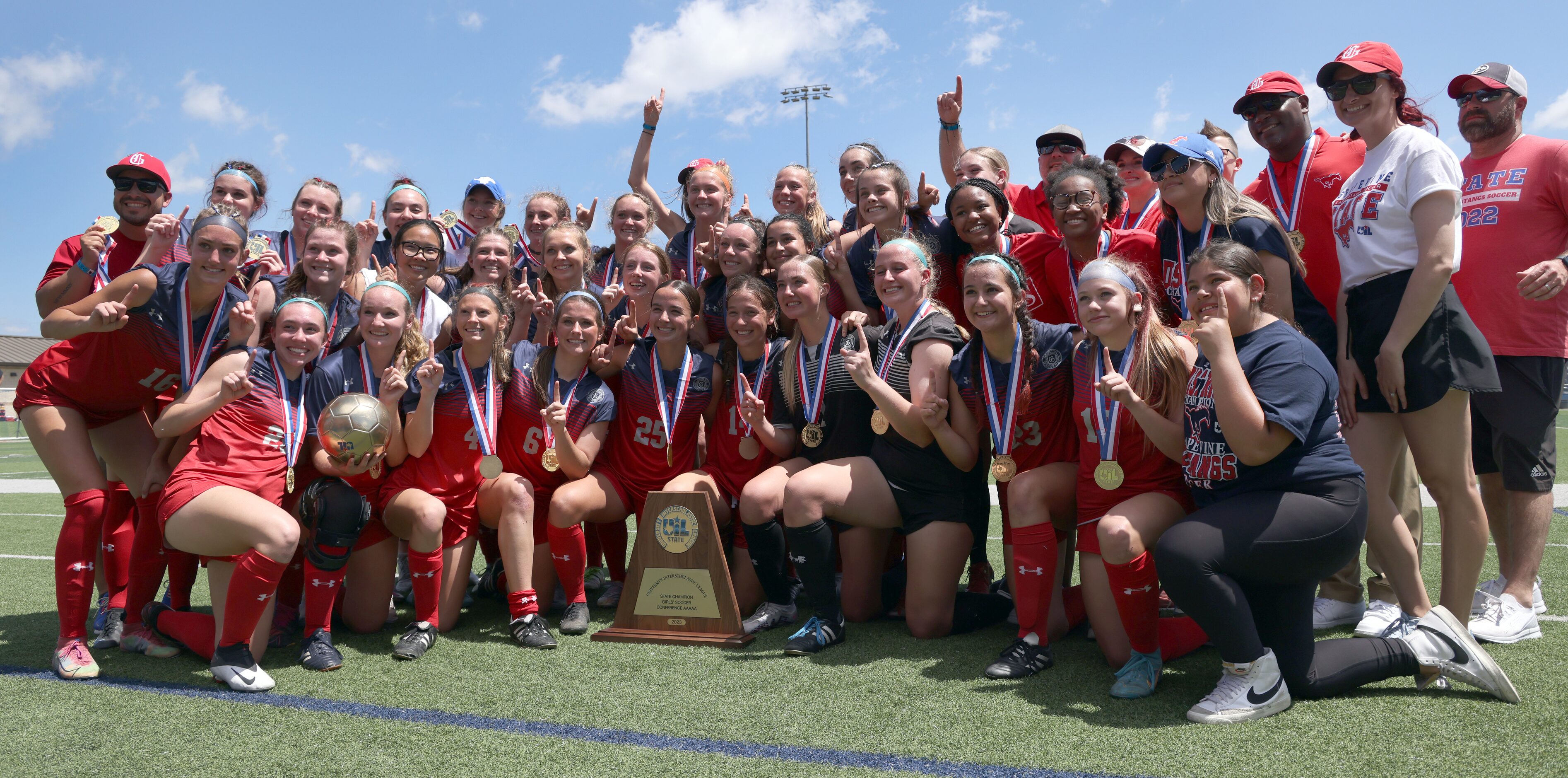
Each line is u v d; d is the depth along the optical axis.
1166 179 3.83
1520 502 3.85
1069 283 4.68
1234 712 2.88
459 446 4.30
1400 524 3.51
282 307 3.87
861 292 5.08
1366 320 3.62
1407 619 3.47
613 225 5.84
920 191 5.01
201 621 3.84
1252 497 2.97
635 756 2.69
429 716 3.10
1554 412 3.87
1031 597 3.60
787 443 4.48
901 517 4.14
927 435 4.00
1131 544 3.16
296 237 5.30
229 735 2.93
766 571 4.23
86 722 3.07
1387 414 3.58
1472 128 4.19
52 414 3.79
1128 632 3.26
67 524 3.71
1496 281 4.02
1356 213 3.67
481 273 5.31
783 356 4.55
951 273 4.93
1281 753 2.59
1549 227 3.96
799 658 3.78
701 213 5.74
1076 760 2.60
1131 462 3.49
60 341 3.72
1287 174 4.28
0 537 7.55
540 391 4.50
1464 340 3.42
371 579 4.27
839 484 3.98
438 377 4.04
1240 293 3.02
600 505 4.41
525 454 4.49
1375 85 3.62
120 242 4.25
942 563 4.00
